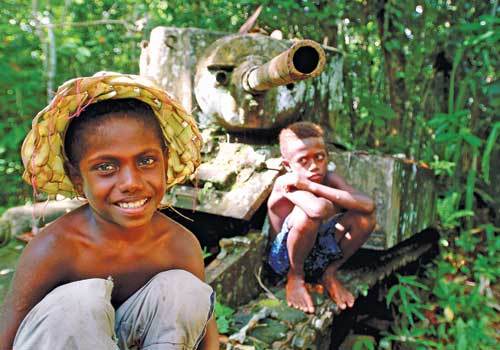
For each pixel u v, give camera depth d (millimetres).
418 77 4957
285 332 2463
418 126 4926
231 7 5152
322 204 2648
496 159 4875
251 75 3105
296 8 4844
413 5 4883
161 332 1597
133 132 1458
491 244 4301
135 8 6070
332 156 3271
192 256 1807
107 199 1477
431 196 3902
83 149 1471
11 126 5996
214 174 3195
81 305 1470
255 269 2934
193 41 3543
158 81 3621
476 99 4793
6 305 1606
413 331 3334
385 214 3123
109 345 1475
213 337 1832
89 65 6441
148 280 1751
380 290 3414
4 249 3279
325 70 3812
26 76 6020
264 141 3596
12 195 6211
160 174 1526
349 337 3131
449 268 4039
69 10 6453
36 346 1444
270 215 2969
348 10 5031
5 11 6117
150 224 1716
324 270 2922
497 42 4668
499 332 3594
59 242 1611
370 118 4832
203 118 3561
